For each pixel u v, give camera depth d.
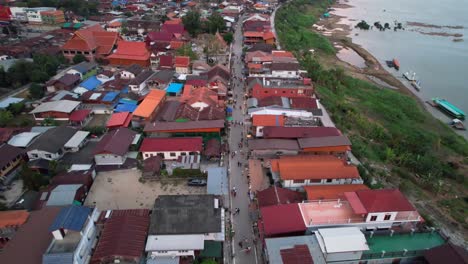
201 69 106.25
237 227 49.69
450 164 76.44
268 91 89.06
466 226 55.19
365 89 117.62
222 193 53.75
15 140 66.06
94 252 43.09
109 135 67.56
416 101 112.38
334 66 136.75
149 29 149.12
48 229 44.31
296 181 56.66
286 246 41.88
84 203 54.25
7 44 127.19
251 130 75.81
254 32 143.12
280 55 118.31
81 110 79.50
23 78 94.69
